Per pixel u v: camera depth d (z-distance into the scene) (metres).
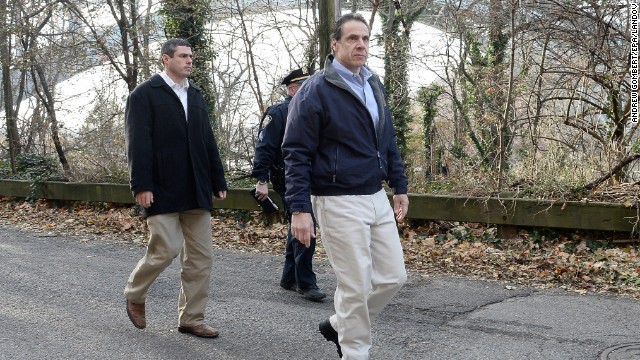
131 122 4.83
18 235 9.52
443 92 14.25
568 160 9.11
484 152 10.55
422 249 8.25
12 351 4.74
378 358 4.70
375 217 3.92
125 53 13.23
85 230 9.84
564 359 4.68
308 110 3.88
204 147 4.97
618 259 7.54
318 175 3.91
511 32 10.38
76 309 5.81
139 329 5.25
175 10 13.52
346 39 3.92
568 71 10.25
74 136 13.56
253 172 6.03
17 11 13.41
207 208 4.93
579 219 8.04
